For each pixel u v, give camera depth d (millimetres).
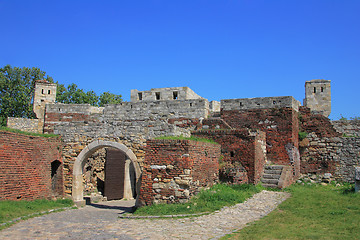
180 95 30578
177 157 15586
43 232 11867
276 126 23391
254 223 11805
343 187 21594
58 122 29000
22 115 48344
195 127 24547
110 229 12047
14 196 16250
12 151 16312
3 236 11164
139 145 18672
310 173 24406
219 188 17594
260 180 20359
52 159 19297
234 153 19672
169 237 10375
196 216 13141
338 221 11758
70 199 19359
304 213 13219
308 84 34969
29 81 50031
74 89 54250
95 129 19812
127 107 27406
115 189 25734
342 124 24672
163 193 15492
